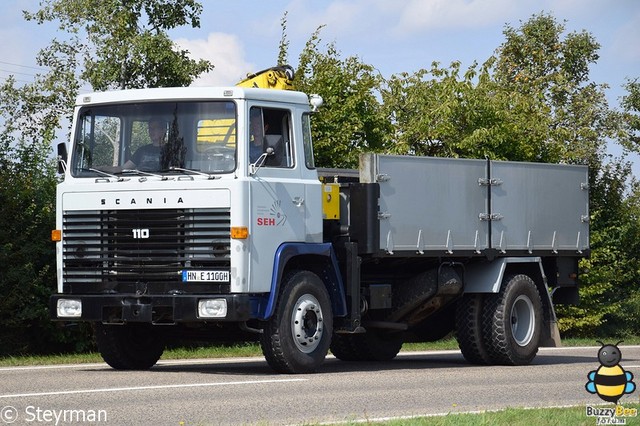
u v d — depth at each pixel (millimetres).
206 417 11781
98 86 47344
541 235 21797
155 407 12516
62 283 17219
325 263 17906
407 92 37156
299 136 17547
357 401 13531
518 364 20688
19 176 26172
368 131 34406
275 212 16812
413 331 22250
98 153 17234
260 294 16625
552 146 38500
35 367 18625
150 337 18516
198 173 16562
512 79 49125
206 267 16328
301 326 17031
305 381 15781
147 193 16672
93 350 26562
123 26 46750
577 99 47656
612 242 40312
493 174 20797
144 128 17000
